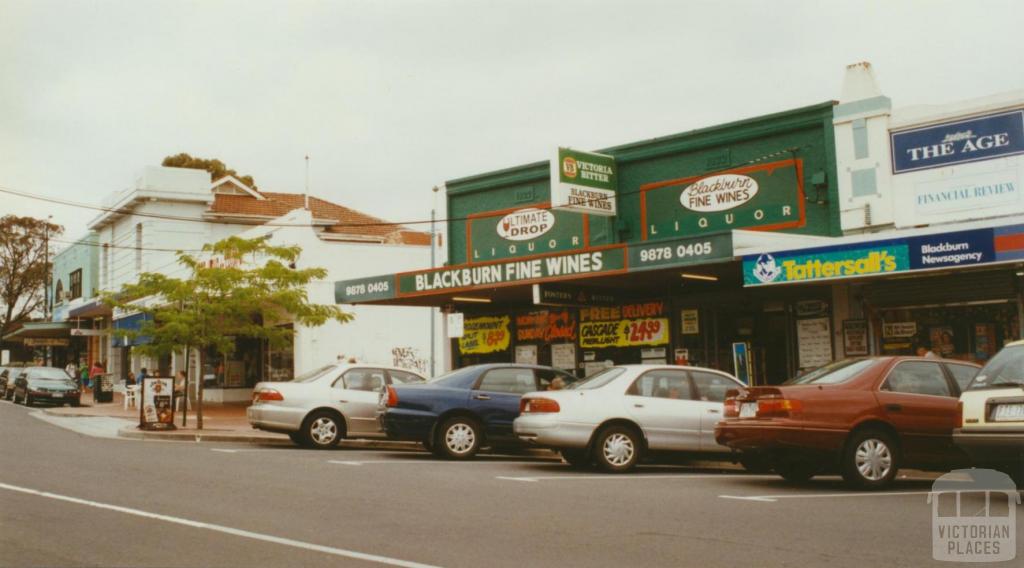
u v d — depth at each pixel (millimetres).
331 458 14984
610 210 21625
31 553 7352
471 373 15500
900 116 17828
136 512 9258
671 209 21203
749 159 20000
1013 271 16188
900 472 13500
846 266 15500
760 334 19891
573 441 12930
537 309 24078
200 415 21906
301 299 25250
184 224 43312
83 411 31531
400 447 18266
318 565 6902
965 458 11320
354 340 30188
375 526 8484
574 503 9883
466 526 8484
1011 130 16469
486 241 25016
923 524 8586
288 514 9141
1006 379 9820
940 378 11562
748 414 11406
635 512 9281
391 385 15430
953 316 17094
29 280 66375
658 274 18969
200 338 22047
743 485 11570
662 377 13531
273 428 17094
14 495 10445
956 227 14500
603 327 22578
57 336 61938
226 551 7402
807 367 18875
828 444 10875
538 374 15703
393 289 22609
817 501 10039
